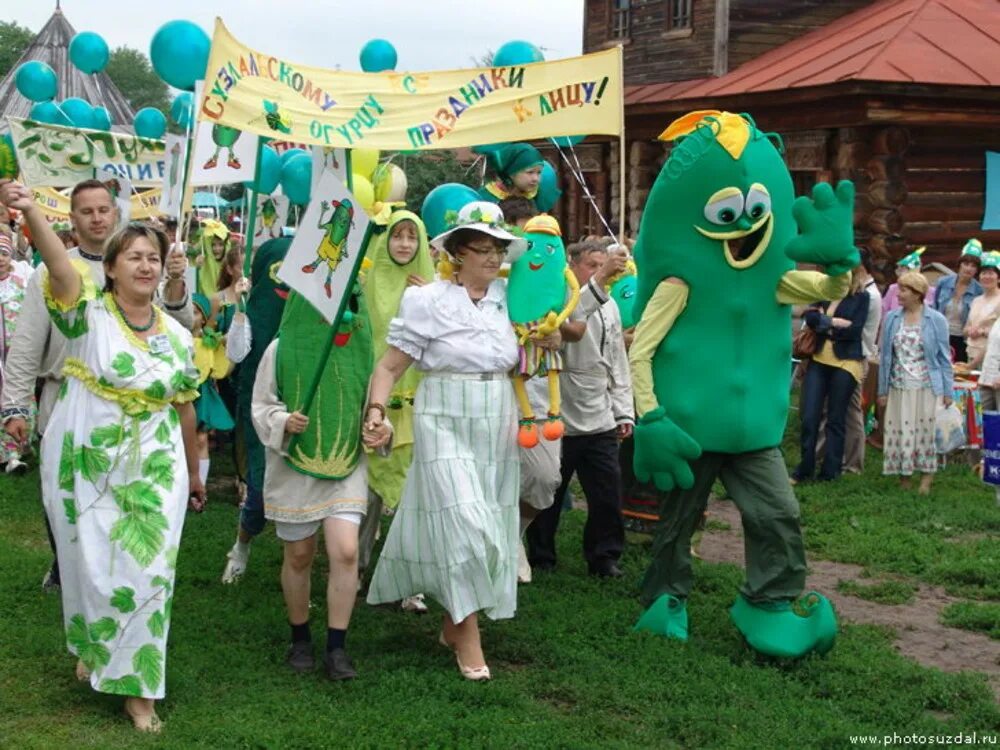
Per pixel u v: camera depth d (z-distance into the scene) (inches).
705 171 242.4
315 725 199.5
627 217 767.1
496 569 221.9
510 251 229.3
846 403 430.0
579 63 245.4
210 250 361.4
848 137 586.6
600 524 302.7
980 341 490.6
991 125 585.3
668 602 255.8
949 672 243.4
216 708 206.5
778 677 232.7
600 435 299.3
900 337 422.0
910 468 419.8
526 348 227.0
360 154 302.2
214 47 225.6
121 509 197.2
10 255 390.3
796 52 679.1
